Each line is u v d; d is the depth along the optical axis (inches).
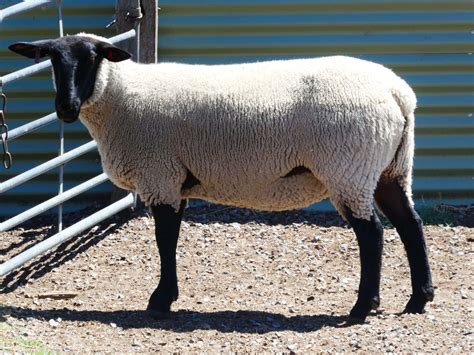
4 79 369.4
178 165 353.7
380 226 348.2
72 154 424.5
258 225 481.1
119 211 475.5
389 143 348.5
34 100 501.7
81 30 503.5
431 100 510.3
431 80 509.4
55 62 344.8
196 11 506.9
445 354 310.2
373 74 352.2
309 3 505.4
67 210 505.4
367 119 343.3
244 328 344.5
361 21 506.3
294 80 350.9
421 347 317.7
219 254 445.7
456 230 475.2
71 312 362.9
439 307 369.4
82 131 503.5
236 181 353.7
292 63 360.2
